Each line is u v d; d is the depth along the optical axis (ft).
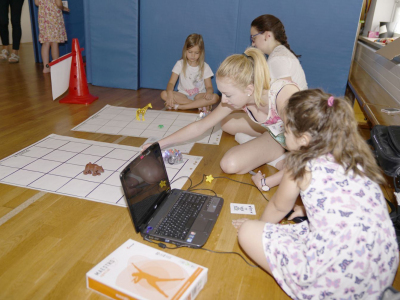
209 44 12.61
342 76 11.85
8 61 17.48
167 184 5.95
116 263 4.30
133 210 4.91
